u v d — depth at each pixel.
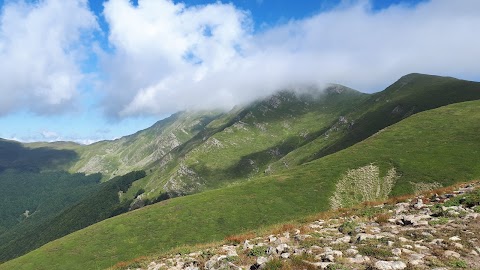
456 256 12.17
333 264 11.66
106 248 79.44
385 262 11.41
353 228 18.12
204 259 16.92
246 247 17.47
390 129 121.00
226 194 97.31
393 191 80.81
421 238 14.66
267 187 96.56
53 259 78.81
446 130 103.94
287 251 14.55
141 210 98.94
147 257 22.17
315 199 86.12
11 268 79.12
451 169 81.81
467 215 17.45
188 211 89.62
